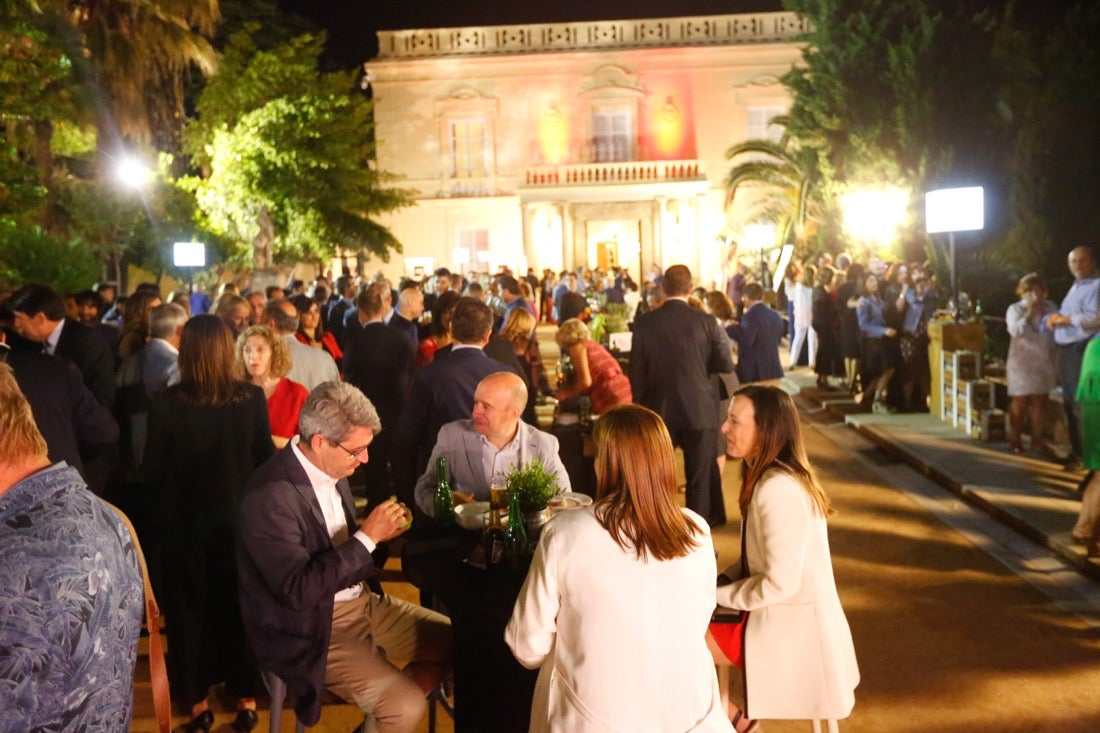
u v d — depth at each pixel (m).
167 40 21.88
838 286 15.66
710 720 2.96
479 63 36.16
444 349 6.21
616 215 36.16
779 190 35.34
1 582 2.04
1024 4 19.02
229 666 4.82
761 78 35.94
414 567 4.16
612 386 7.90
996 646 5.72
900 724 4.81
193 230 24.94
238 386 4.89
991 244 17.53
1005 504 8.27
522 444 4.79
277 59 27.83
